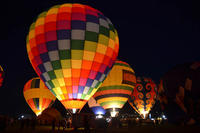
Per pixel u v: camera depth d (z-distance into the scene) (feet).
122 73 83.97
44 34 58.80
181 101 38.83
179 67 42.24
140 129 37.93
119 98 80.64
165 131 31.71
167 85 41.73
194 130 30.19
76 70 58.54
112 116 78.28
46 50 58.34
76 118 55.11
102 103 81.76
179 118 37.96
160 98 44.27
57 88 60.39
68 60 57.88
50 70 59.06
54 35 57.88
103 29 62.03
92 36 59.21
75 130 46.37
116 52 67.67
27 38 64.34
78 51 57.88
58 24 58.49
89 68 59.57
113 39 64.95
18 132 31.55
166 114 41.06
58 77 59.00
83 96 61.05
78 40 57.82
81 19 59.72
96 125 53.36
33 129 36.22
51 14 60.80
